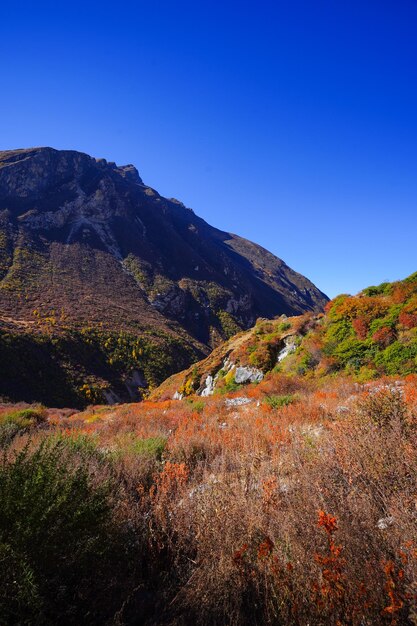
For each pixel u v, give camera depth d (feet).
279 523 8.43
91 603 7.31
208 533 8.79
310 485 9.68
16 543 6.97
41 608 6.51
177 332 299.17
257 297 503.61
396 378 41.65
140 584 8.14
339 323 59.62
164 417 37.81
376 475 9.41
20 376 161.07
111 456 15.92
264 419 25.13
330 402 28.43
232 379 74.18
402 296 55.42
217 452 17.44
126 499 11.07
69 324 222.89
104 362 207.31
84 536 7.89
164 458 17.07
